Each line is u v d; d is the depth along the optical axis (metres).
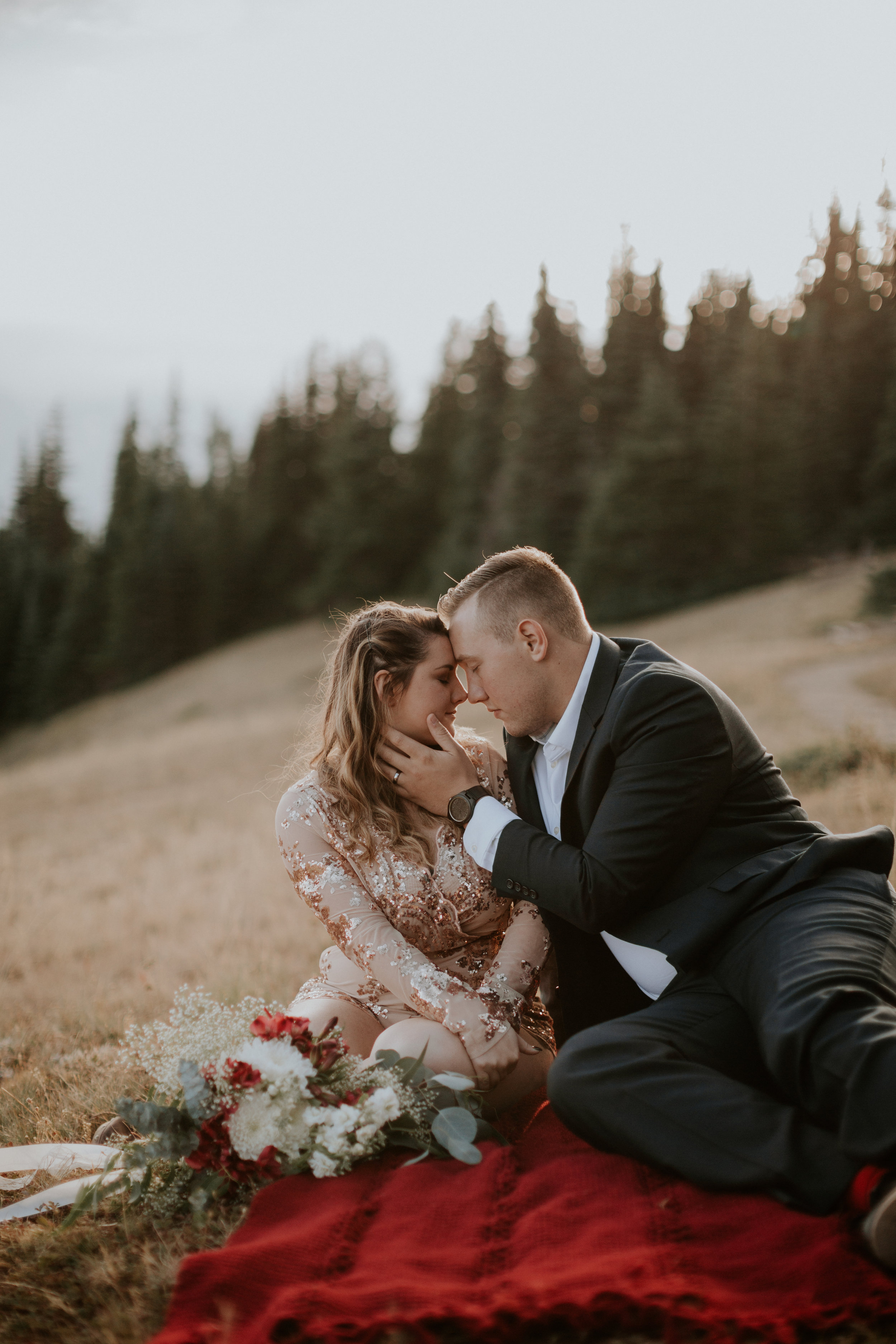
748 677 17.05
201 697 44.03
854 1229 1.83
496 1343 1.63
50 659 59.09
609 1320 1.64
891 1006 2.08
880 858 2.53
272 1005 2.63
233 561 59.56
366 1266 1.87
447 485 56.41
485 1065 2.52
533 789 2.85
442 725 2.82
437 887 2.78
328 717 2.91
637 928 2.51
